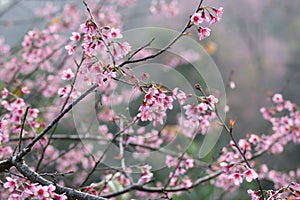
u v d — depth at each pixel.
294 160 7.75
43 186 2.29
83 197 2.32
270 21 15.01
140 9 8.64
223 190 4.62
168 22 11.37
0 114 3.65
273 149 3.99
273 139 3.97
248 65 13.44
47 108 4.65
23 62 4.72
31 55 4.24
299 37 14.51
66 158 4.91
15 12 7.06
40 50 4.25
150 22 10.48
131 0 5.81
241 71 12.90
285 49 13.95
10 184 2.35
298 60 13.72
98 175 4.78
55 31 4.72
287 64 13.65
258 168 4.61
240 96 11.73
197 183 3.55
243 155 2.62
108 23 4.67
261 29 14.48
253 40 14.12
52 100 5.25
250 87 12.40
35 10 6.03
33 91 4.98
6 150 3.32
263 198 2.36
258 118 10.80
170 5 5.57
